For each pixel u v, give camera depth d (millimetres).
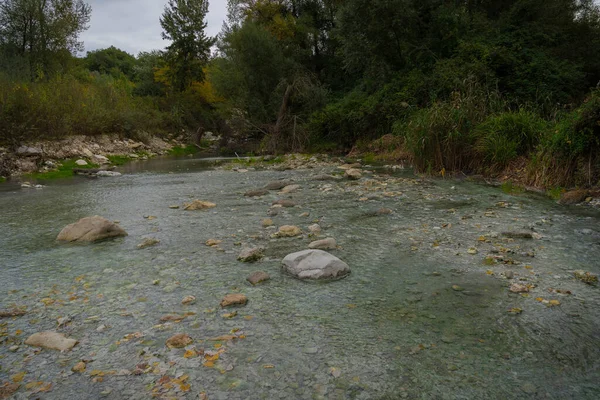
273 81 29375
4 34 28750
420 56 21594
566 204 8141
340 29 23078
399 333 3398
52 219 7938
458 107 13062
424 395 2633
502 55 18406
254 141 28719
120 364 3012
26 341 3348
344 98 25875
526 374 2838
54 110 19000
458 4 24422
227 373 2881
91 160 18859
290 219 7387
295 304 3959
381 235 6223
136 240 6266
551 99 16625
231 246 5840
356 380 2791
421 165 12938
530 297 3994
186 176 14688
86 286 4492
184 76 40188
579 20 23812
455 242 5754
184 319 3682
